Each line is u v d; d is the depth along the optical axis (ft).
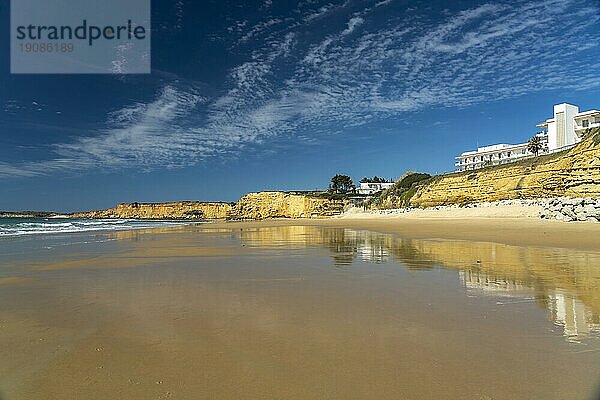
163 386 12.94
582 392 12.17
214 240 81.15
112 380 13.47
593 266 36.55
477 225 106.52
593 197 109.60
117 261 45.60
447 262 40.65
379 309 22.26
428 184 229.04
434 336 17.49
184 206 595.06
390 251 52.75
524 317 20.31
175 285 30.19
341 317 20.70
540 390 12.33
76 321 20.54
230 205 577.02
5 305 24.14
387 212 232.73
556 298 24.30
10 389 12.97
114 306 23.71
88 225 205.36
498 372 13.66
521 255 45.03
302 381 13.14
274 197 428.56
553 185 142.10
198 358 15.25
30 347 16.78
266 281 31.48
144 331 18.70
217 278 33.17
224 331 18.52
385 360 14.83
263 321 20.12
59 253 55.57
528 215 127.85
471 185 190.19
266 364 14.58
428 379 13.16
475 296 25.13
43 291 28.32
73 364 14.88
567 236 65.87
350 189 431.02
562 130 250.57
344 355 15.35
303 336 17.69
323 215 363.15
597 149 113.80
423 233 88.07
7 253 56.08
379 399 11.90
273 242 73.26
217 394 12.35
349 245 63.62
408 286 28.58
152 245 68.69
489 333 17.83
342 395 12.17
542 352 15.47
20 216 630.33
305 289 28.09
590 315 20.53
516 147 322.96
